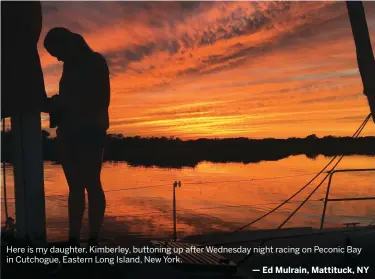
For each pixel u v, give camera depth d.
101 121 3.60
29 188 3.61
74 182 3.58
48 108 3.54
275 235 4.77
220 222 7.23
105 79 3.60
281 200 8.79
